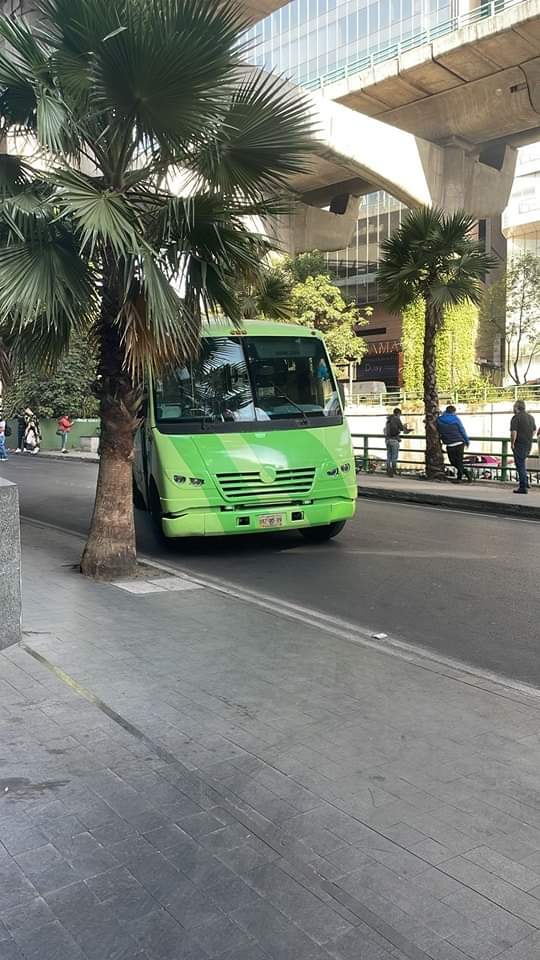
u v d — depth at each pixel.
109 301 7.51
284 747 3.85
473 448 31.83
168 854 2.88
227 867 2.81
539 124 43.50
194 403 9.45
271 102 7.23
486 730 4.14
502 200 49.53
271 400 9.70
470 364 46.16
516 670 5.36
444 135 44.66
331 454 9.71
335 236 49.81
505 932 2.48
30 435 34.84
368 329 69.56
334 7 60.19
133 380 7.39
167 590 7.36
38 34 6.91
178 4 6.38
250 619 6.31
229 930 2.46
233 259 7.34
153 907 2.57
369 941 2.43
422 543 10.57
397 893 2.68
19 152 7.81
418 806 3.29
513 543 10.56
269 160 7.61
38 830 3.01
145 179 7.60
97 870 2.76
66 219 6.93
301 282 40.06
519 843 3.01
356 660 5.31
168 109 6.85
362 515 13.66
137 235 6.76
